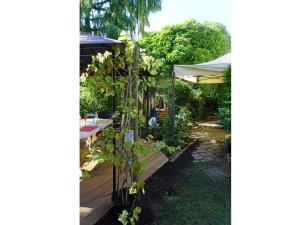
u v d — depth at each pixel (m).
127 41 3.12
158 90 10.09
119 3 14.83
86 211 3.22
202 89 14.59
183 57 15.71
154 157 6.22
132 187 3.06
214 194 4.36
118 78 3.27
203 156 6.85
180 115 9.66
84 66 4.11
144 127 7.92
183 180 5.02
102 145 3.15
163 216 3.55
